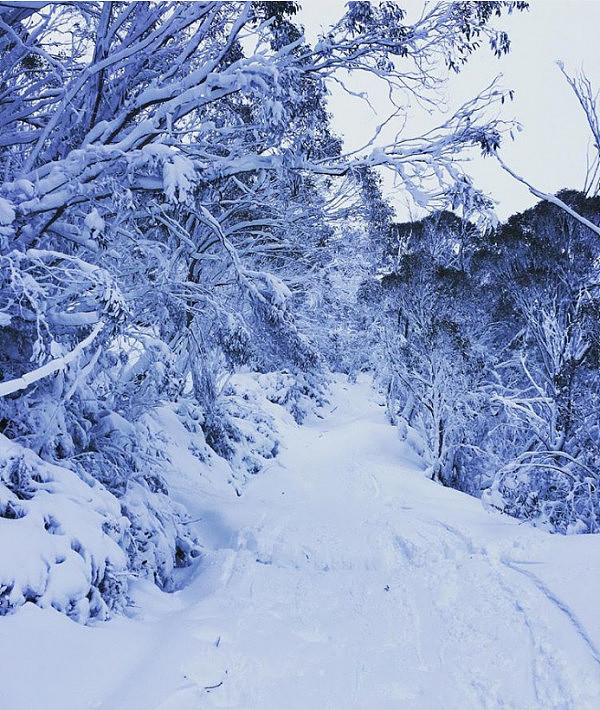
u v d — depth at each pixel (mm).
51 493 4676
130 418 8188
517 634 4289
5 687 2840
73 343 6387
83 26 6867
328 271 13133
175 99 5027
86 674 3270
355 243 12453
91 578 4211
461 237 18547
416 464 17000
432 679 3910
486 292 15398
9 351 5250
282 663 4059
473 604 5141
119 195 4727
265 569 7062
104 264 6184
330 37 5754
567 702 3314
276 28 6141
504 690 3621
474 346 15289
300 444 20172
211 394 14711
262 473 15234
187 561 7539
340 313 18000
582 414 11258
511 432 16062
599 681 3373
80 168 4801
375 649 4461
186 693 3365
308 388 29828
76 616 3863
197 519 9000
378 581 6609
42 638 3316
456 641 4484
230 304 8180
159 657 3791
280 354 7340
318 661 4152
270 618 5102
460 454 15297
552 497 11242
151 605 5230
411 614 5277
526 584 5199
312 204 10914
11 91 6121
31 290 4242
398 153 5598
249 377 26359
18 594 3447
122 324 4754
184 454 12062
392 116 6332
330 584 6500
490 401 14609
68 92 5156
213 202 9352
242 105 8055
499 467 14969
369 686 3775
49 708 2879
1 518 3895
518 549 6266
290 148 5461
